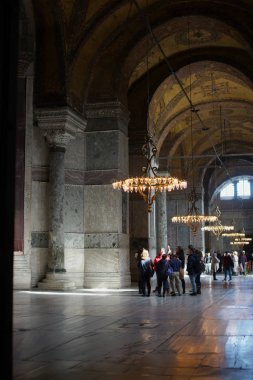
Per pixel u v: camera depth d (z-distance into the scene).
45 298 13.45
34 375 4.80
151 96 21.72
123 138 18.69
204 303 12.24
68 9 16.22
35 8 16.16
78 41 16.81
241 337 6.95
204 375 4.74
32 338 6.91
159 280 14.59
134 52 18.55
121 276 17.53
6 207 2.88
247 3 16.73
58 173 16.59
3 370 2.78
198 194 35.38
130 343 6.50
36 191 17.25
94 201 17.78
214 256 26.00
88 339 6.83
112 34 17.95
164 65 21.70
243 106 27.09
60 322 8.58
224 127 31.66
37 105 16.64
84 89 18.00
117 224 17.53
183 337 6.97
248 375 4.73
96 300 12.96
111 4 16.61
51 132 16.61
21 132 17.02
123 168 18.52
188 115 28.22
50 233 16.45
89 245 17.61
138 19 17.70
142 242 20.92
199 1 17.42
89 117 18.25
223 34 19.66
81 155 18.06
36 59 16.67
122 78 18.52
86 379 4.63
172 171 33.50
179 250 16.86
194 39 20.28
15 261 16.42
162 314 9.84
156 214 26.58
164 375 4.76
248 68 20.73
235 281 24.25
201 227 34.50
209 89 24.97
